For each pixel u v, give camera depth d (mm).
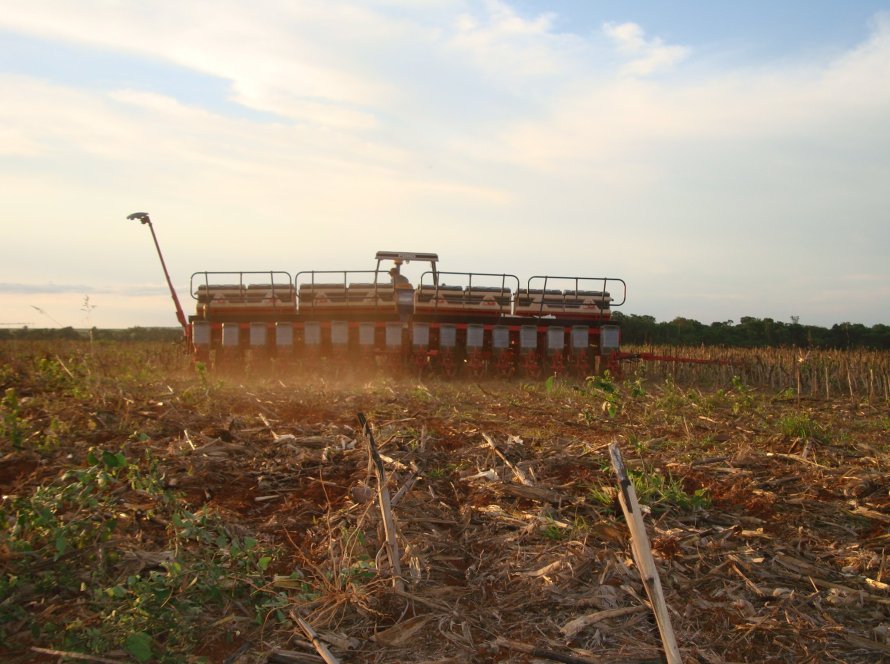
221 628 4699
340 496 7184
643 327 36500
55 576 5082
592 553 5648
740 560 5656
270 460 8391
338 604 4910
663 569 5508
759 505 6965
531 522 6297
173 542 5711
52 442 8430
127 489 6797
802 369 20672
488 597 5195
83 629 4484
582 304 21859
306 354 20828
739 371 21656
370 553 5785
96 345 25578
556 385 18359
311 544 5988
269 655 4406
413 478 7520
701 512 6734
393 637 4617
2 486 7066
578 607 4957
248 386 15891
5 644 4422
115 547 5535
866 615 4953
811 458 8961
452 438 9711
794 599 5105
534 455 8781
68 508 6117
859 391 19781
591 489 7176
